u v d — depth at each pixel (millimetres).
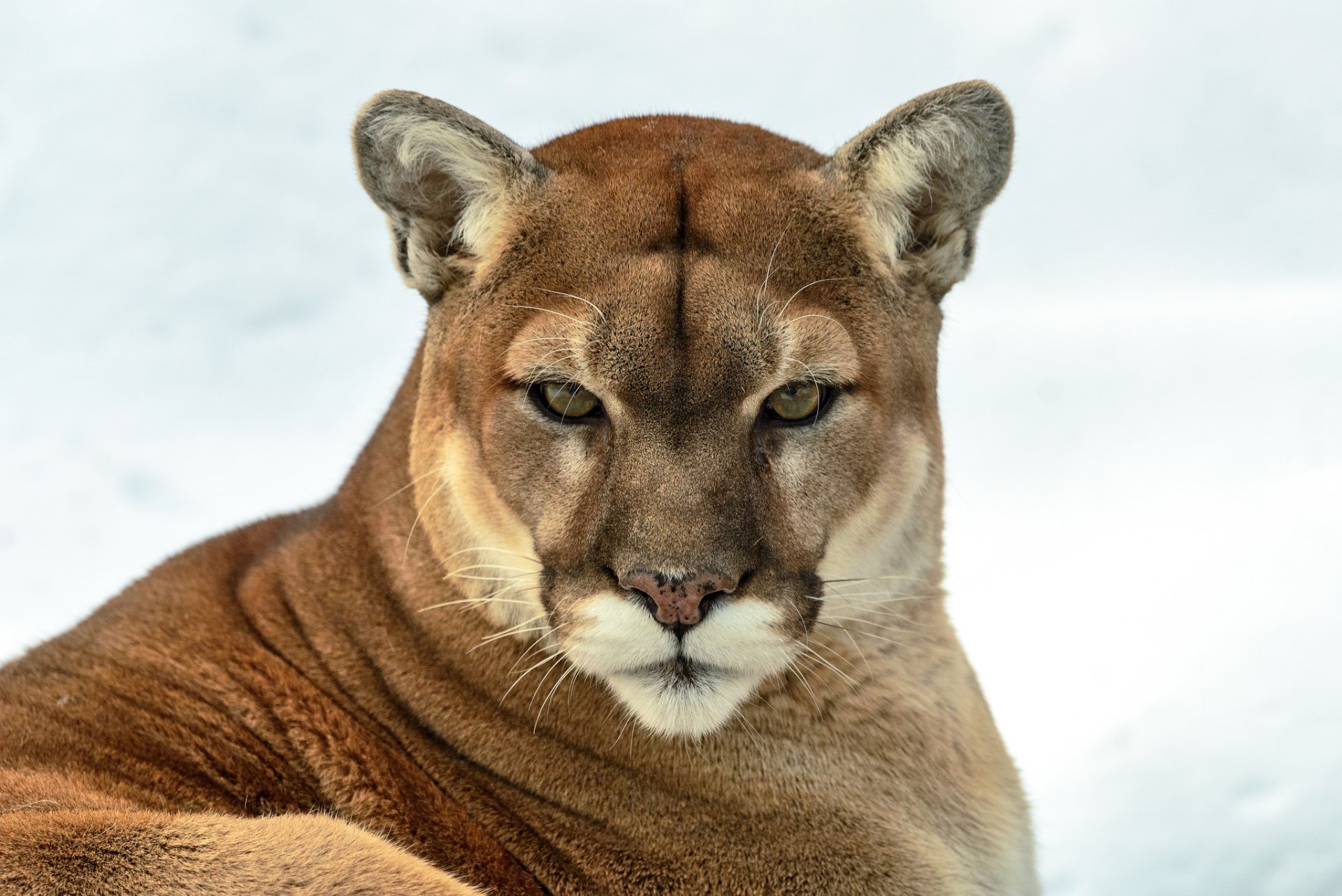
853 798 9883
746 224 9633
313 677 10266
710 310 9211
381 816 9781
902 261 10211
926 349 10320
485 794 9984
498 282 9797
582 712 9969
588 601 9125
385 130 10242
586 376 9258
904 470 9922
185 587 10781
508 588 9758
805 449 9406
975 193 10484
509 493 9547
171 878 8266
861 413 9586
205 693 10070
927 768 10234
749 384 9195
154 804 9312
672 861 9758
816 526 9414
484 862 9758
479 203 9969
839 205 9906
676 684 9211
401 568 10281
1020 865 10594
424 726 10164
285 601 10586
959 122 10250
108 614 10781
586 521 9227
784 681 9977
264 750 9953
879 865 9758
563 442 9406
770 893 9703
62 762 9398
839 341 9461
